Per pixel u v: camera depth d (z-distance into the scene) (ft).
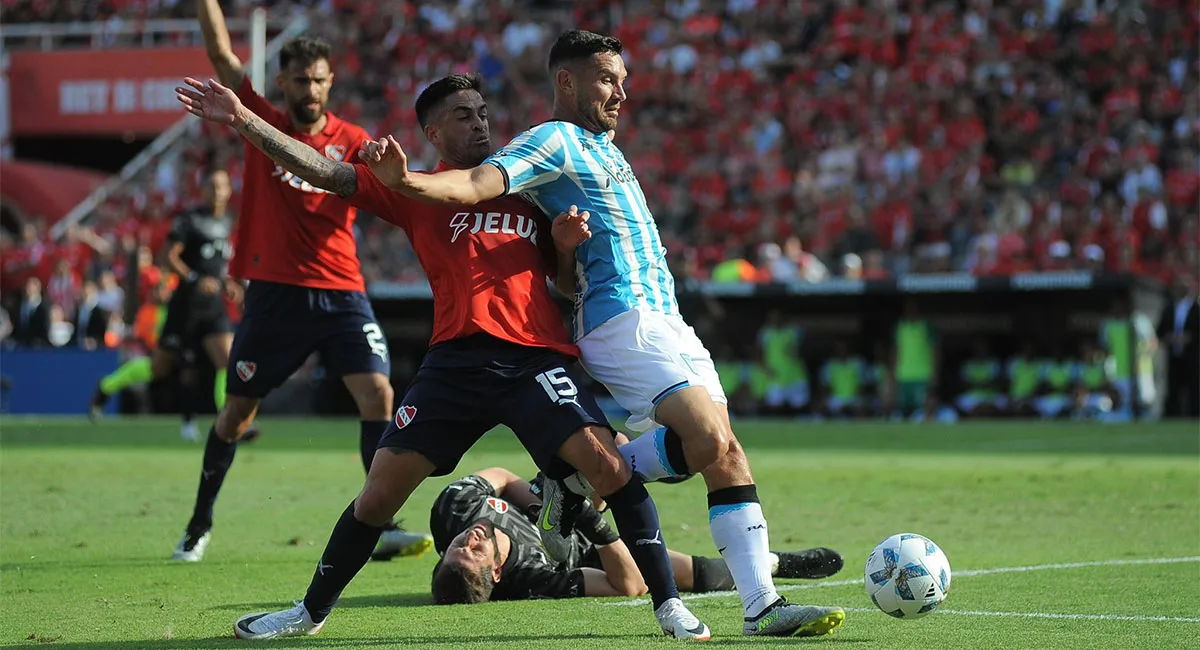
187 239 157.28
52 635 61.72
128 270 287.89
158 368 189.37
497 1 393.09
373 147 52.70
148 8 419.54
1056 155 307.99
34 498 123.03
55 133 383.65
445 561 69.67
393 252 319.47
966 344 275.80
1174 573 76.43
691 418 58.03
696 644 56.54
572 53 61.67
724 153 336.29
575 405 58.18
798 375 281.13
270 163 88.99
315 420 270.26
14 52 385.09
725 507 59.88
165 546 93.81
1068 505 113.19
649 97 358.43
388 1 399.44
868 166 316.19
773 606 58.23
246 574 81.10
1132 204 289.74
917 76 334.03
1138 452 172.24
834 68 348.79
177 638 60.75
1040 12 339.36
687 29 367.04
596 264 61.00
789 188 317.42
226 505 117.91
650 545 58.34
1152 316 268.62
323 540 96.68
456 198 55.77
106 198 374.22
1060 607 65.57
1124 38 326.24
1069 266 270.87
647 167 333.42
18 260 339.77
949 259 287.89
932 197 300.81
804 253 301.84
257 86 266.98
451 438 59.36
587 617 64.95
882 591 59.93
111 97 379.55
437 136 65.51
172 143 376.48
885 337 280.51
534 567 71.46
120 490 129.80
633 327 59.67
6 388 288.51
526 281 60.44
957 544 90.53
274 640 59.93
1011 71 328.29
